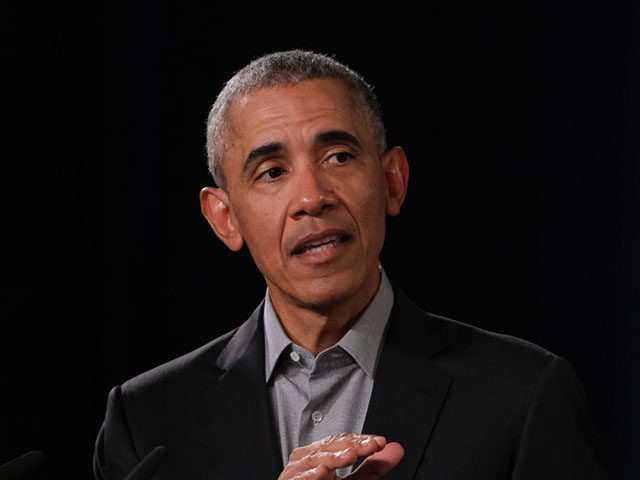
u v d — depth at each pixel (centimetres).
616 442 988
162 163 1029
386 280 553
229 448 532
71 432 1021
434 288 1032
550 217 1000
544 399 514
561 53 987
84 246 1023
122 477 541
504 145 1009
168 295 1043
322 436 527
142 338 1039
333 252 497
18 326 1002
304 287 502
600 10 974
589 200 987
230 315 1054
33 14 992
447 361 534
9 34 984
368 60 1015
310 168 498
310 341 531
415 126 1019
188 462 535
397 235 1034
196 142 1031
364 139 514
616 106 972
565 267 999
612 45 971
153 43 1018
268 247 510
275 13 1019
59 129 1006
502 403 515
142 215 1029
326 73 515
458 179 1020
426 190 1027
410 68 1015
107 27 1014
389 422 517
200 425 543
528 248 1011
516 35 1000
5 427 999
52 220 1009
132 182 1025
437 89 1016
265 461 523
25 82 991
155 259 1035
